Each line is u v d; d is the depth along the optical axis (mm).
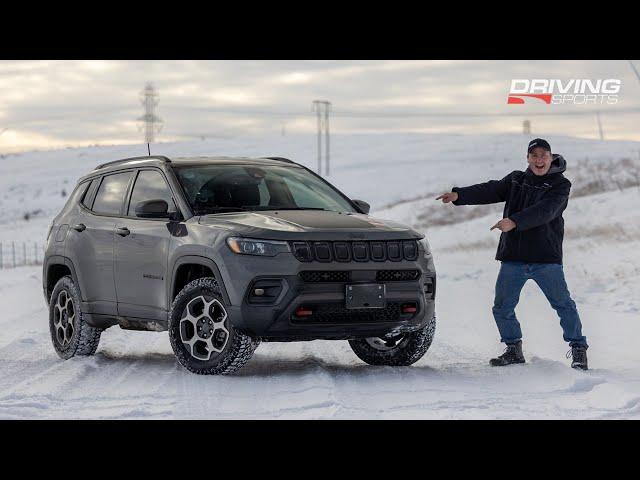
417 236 8039
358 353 8852
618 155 95250
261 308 7453
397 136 161125
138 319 8625
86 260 9195
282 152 156125
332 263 7551
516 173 8633
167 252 8195
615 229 28281
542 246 8352
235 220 7906
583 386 7055
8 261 55312
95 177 9672
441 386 7223
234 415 6047
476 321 12719
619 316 12477
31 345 10461
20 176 165750
